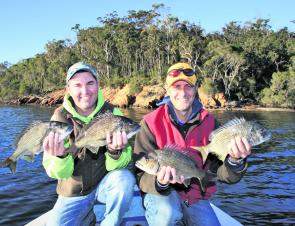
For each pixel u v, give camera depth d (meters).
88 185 1.44
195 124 1.46
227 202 2.89
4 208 2.68
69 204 1.45
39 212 2.61
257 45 23.36
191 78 1.43
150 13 27.42
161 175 1.25
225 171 1.32
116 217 1.37
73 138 1.43
